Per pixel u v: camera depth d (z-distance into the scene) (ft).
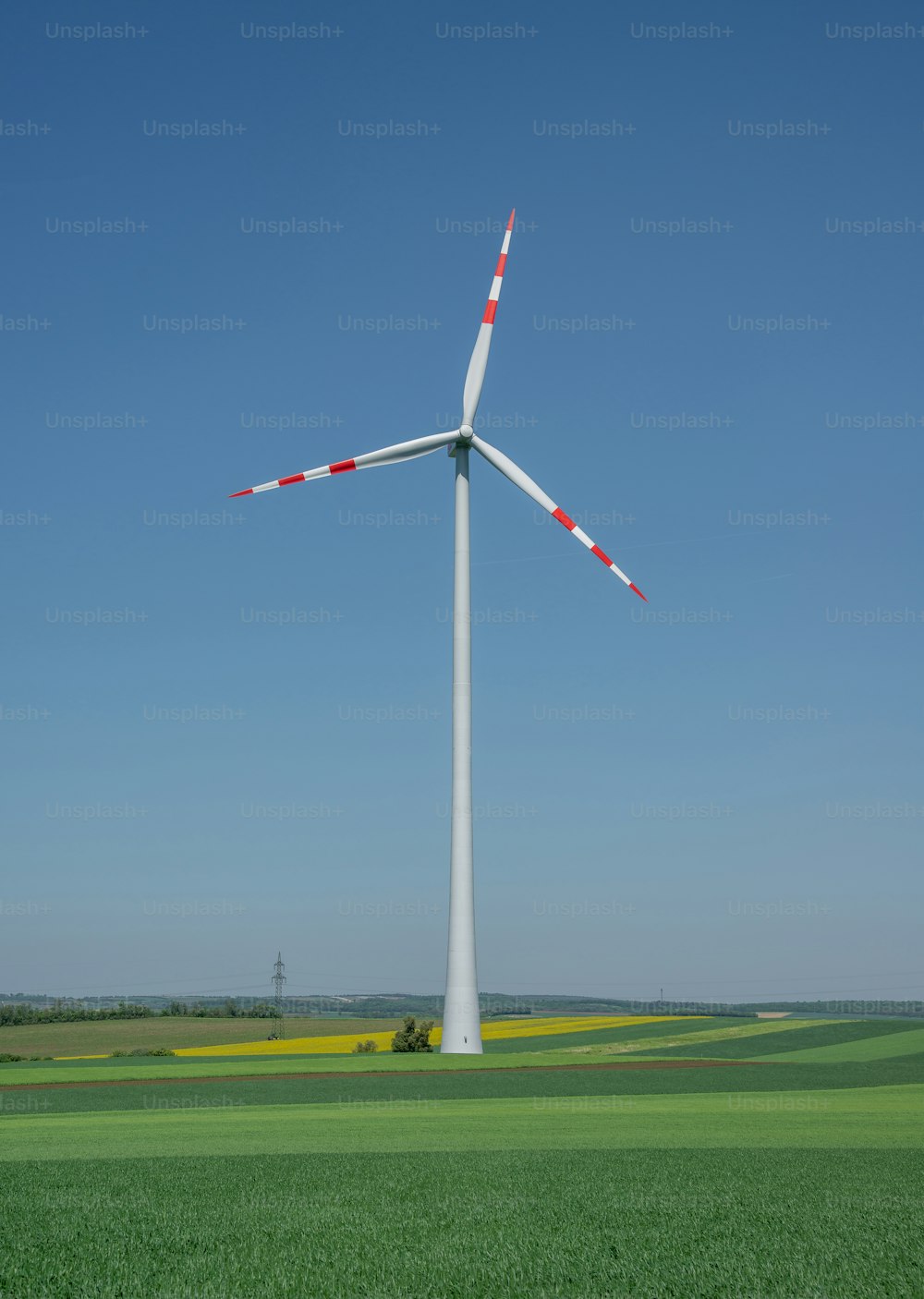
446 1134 96.17
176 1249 47.19
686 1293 38.86
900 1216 54.85
